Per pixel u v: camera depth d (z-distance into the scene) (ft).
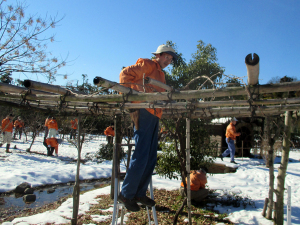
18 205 19.71
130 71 8.96
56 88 8.35
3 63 18.94
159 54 10.08
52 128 41.83
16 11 19.56
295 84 6.45
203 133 19.85
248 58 6.09
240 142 44.91
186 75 41.91
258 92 6.78
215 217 16.48
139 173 9.18
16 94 9.48
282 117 15.96
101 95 8.59
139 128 9.37
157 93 7.94
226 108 10.80
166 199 19.93
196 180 19.21
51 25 21.43
